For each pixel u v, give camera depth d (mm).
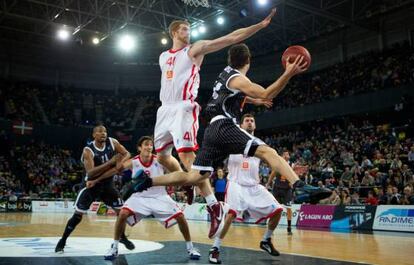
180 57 4160
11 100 24812
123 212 4918
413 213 9836
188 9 20016
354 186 12805
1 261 4582
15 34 24875
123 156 5152
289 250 6129
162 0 19500
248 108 25125
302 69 3326
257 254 5523
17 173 22078
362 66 20719
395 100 17859
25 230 9180
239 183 5230
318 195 3344
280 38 24438
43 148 23938
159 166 5215
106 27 22266
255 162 5234
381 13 20578
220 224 4465
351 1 19656
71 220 5465
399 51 19438
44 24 21969
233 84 3748
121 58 28297
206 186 4480
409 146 14531
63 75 28734
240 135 3752
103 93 29172
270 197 5168
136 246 6277
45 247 5992
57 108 26297
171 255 5266
